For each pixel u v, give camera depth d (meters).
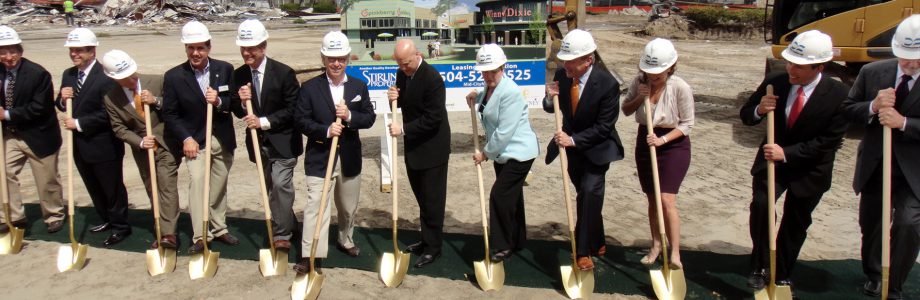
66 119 4.48
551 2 9.35
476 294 3.99
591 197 3.96
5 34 4.55
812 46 3.36
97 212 5.28
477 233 5.12
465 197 6.08
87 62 4.61
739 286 4.03
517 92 3.99
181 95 4.36
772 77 3.72
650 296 3.92
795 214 3.71
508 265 4.42
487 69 3.89
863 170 3.67
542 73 7.16
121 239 4.92
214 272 4.29
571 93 4.00
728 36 27.00
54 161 5.00
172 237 4.52
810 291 3.96
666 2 32.19
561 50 3.86
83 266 4.46
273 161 4.36
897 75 3.47
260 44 4.20
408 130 4.12
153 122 4.47
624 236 5.05
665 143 3.83
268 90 4.25
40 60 16.38
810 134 3.53
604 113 3.86
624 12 38.84
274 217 4.46
